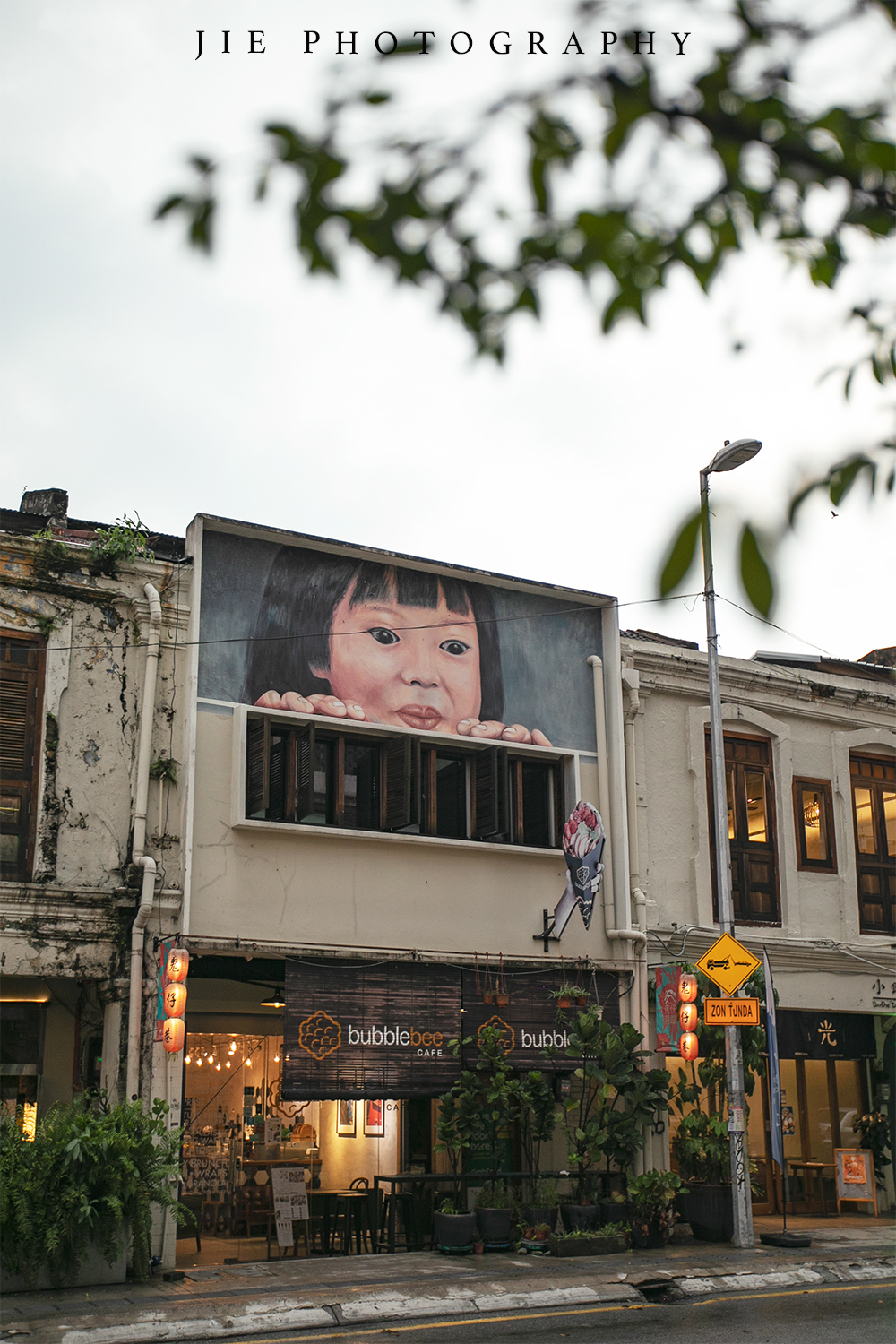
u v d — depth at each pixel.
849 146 2.04
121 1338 10.62
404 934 16.36
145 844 15.02
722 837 16.89
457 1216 15.17
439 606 17.75
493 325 2.26
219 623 16.05
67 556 15.28
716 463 15.05
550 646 18.62
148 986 14.59
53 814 14.70
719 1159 17.03
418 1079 15.88
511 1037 16.70
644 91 1.99
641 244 2.20
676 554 1.77
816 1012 20.11
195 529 16.08
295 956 15.42
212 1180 16.94
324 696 16.50
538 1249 15.24
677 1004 17.31
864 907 20.92
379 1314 11.84
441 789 17.33
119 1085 14.28
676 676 19.86
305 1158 17.22
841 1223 19.00
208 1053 17.38
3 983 15.12
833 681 21.45
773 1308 12.48
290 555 16.72
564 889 17.78
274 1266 14.10
